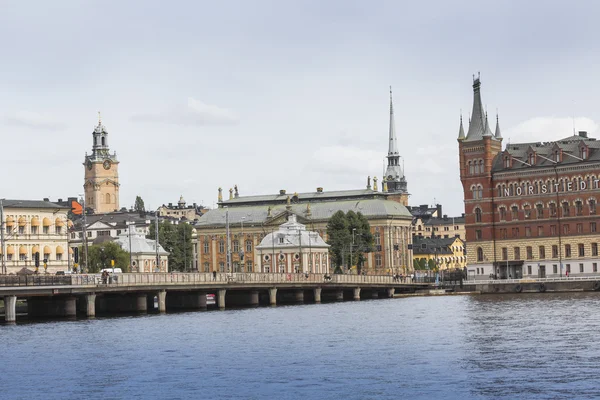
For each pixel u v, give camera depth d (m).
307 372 79.44
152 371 81.69
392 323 123.75
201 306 168.50
